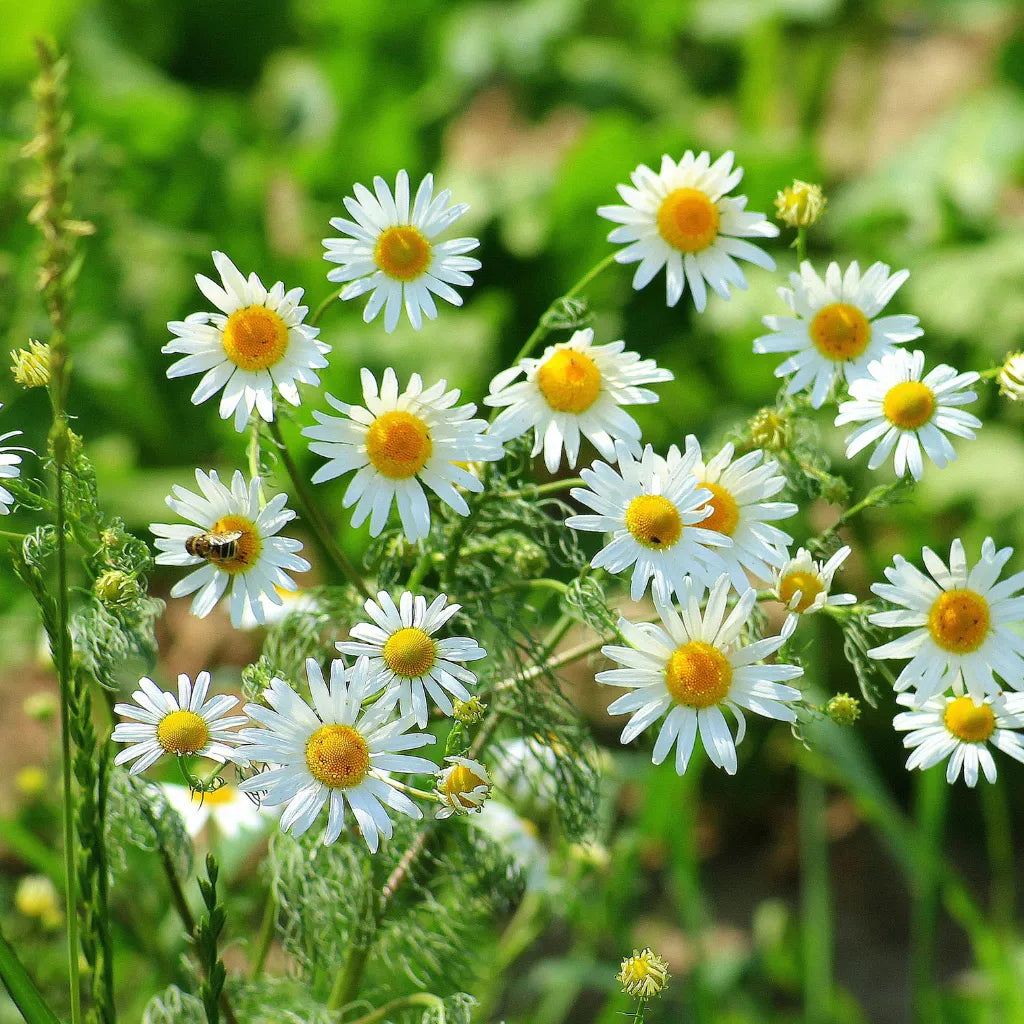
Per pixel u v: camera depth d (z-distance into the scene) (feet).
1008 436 5.77
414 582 3.07
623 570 3.01
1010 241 6.33
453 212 3.00
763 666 2.94
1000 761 5.67
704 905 5.16
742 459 2.99
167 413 6.45
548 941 4.68
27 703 3.68
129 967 3.62
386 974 3.46
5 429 5.82
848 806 5.83
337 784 2.91
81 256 2.82
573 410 3.01
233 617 2.95
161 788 3.06
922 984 3.80
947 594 2.97
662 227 3.08
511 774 3.22
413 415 2.97
